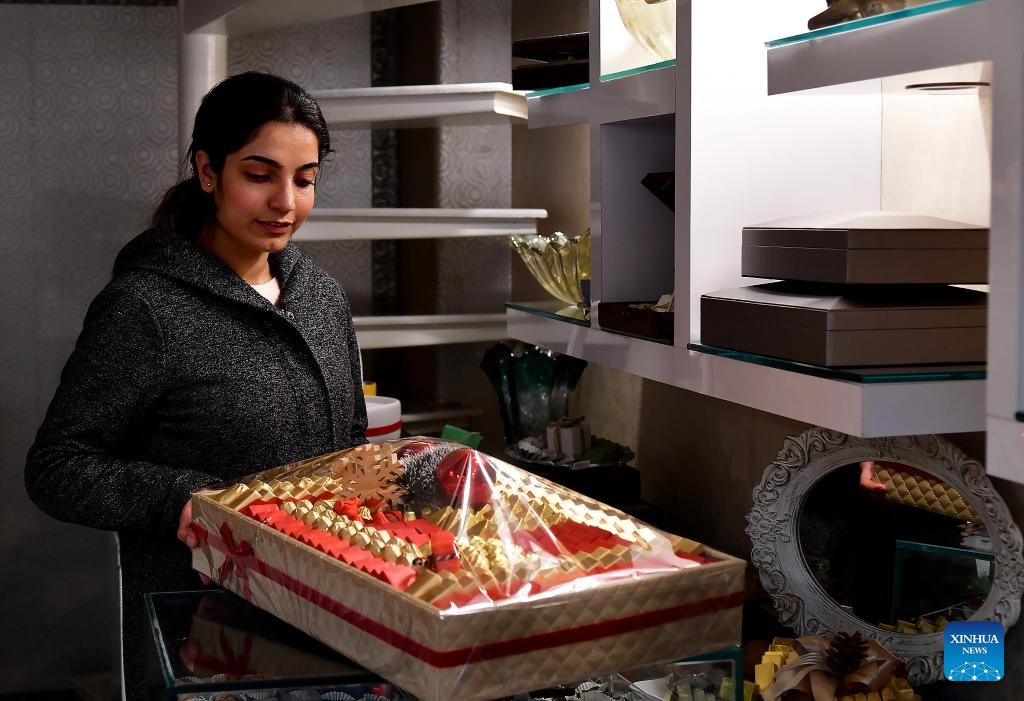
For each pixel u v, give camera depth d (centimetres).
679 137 161
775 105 160
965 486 140
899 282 128
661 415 236
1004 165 105
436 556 116
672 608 117
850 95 162
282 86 186
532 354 250
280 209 186
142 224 392
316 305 206
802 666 140
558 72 200
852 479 156
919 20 115
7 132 383
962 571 143
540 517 127
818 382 128
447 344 369
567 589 111
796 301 133
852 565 156
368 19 392
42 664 400
